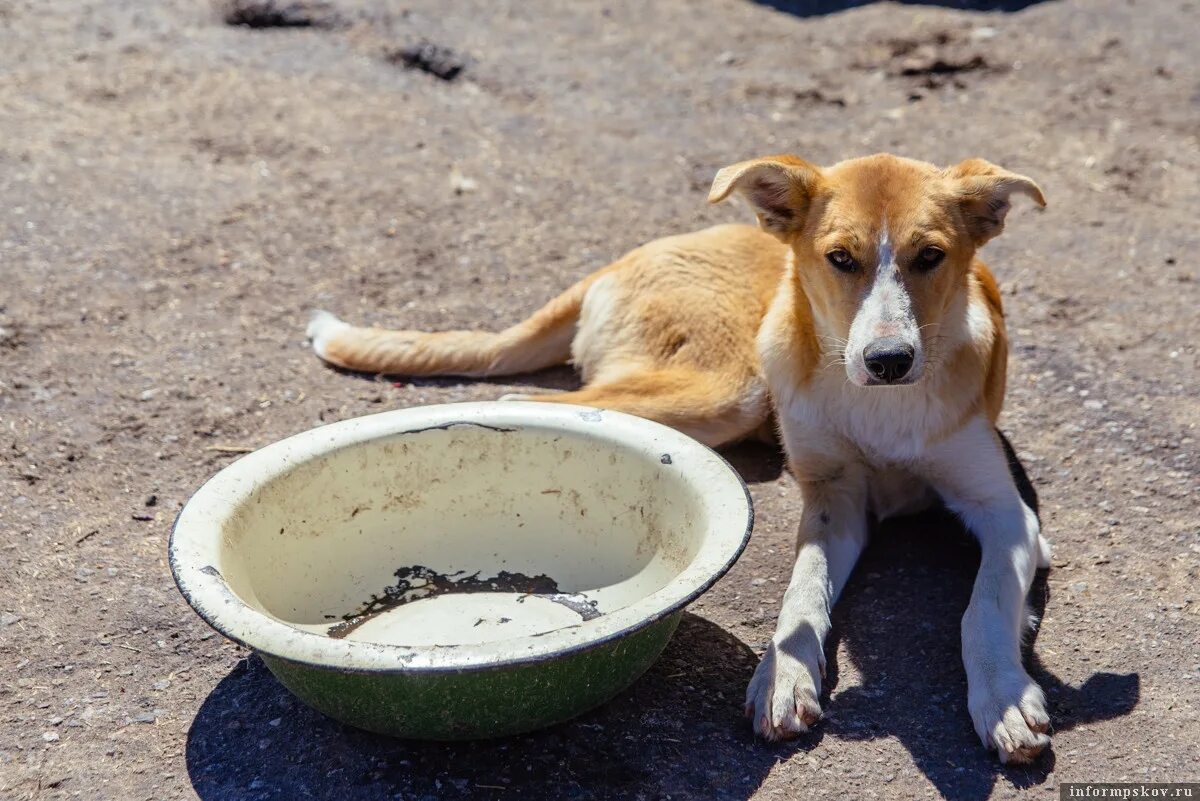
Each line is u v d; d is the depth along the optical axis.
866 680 1.37
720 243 1.71
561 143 2.30
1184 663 1.37
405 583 1.44
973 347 1.48
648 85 2.58
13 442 1.61
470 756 1.29
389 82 2.50
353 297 1.89
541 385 1.76
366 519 1.43
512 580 1.44
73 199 2.03
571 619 1.39
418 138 2.28
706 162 2.22
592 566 1.44
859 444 1.50
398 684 1.22
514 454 1.44
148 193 2.06
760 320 1.66
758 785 1.27
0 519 1.52
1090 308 1.84
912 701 1.34
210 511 1.33
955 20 2.79
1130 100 2.40
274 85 2.43
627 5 3.02
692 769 1.29
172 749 1.31
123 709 1.34
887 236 1.42
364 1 2.80
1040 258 1.95
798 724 1.30
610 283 1.73
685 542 1.36
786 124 2.39
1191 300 1.85
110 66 2.47
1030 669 1.37
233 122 2.28
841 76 2.61
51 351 1.75
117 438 1.63
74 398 1.68
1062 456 1.61
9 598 1.44
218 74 2.46
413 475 1.44
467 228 2.03
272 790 1.27
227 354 1.77
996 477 1.47
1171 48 2.62
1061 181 2.13
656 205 2.09
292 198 2.07
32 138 2.16
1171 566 1.47
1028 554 1.42
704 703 1.34
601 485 1.43
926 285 1.43
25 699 1.34
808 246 1.47
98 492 1.57
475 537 1.46
